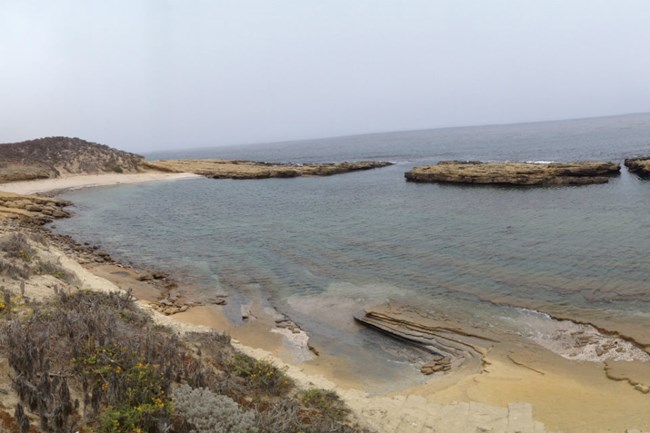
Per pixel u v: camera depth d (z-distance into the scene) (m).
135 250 21.98
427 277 16.70
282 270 18.30
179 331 9.59
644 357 10.30
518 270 16.84
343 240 23.02
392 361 10.84
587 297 13.91
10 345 6.07
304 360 10.92
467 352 11.05
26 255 12.41
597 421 7.74
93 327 7.30
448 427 7.53
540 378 9.65
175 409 5.75
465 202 32.66
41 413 4.96
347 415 7.39
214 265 19.23
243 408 6.46
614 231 21.50
